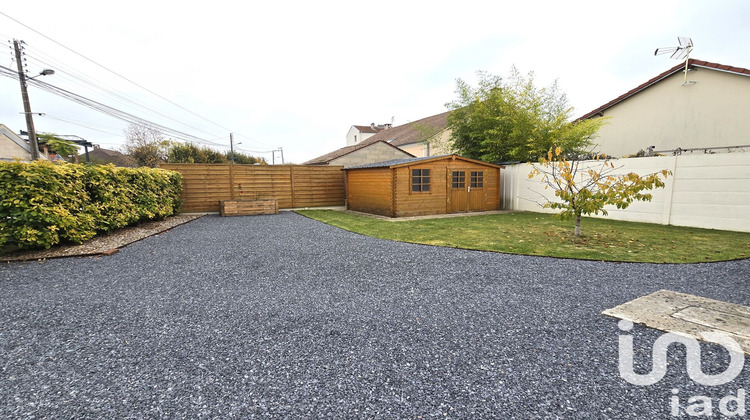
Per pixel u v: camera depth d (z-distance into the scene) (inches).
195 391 74.4
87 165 255.3
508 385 76.5
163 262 193.9
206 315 117.9
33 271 175.3
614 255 199.5
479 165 475.8
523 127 523.2
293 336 101.7
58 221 214.1
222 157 1078.4
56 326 109.1
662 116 490.9
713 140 443.8
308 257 204.4
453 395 72.9
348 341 98.3
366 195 477.1
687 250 210.2
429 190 439.8
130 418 65.3
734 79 422.9
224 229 323.3
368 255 208.2
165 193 382.0
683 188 314.5
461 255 205.9
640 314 116.1
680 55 461.7
